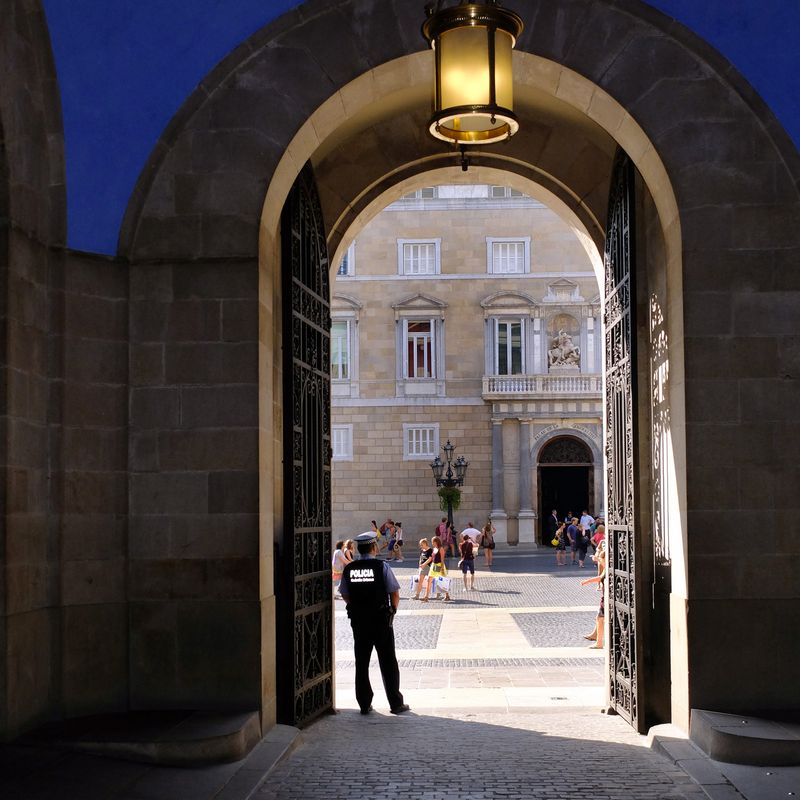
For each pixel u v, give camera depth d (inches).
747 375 382.9
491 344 1820.9
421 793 313.1
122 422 385.4
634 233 442.6
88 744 334.0
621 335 468.1
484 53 318.7
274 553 457.4
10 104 358.3
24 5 375.9
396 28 397.7
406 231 1830.7
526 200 1824.6
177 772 324.2
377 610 488.1
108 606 379.2
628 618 450.6
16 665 344.2
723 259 386.0
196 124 393.7
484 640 764.0
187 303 387.5
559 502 1934.1
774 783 313.3
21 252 360.5
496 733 425.4
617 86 394.9
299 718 434.9
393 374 1819.6
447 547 1653.5
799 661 376.2
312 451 472.1
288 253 433.1
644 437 457.1
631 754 373.4
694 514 379.9
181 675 379.6
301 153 413.1
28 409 360.8
